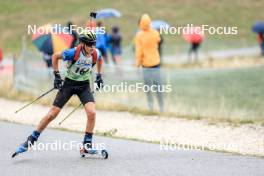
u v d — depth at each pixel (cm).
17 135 2642
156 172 1994
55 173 1966
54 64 2092
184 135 2761
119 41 5681
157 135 2755
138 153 2308
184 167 2075
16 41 7938
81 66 2088
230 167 2086
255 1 10412
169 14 9619
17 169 2016
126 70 3659
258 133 2820
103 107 3481
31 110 3400
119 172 1988
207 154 2309
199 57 7312
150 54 3397
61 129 2833
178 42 8350
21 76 4056
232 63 6550
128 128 2928
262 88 4350
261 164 2141
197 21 9425
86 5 9662
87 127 2188
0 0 9825
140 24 3409
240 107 3534
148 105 3416
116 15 4978
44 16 9156
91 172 1984
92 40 2055
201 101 3772
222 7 10050
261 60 6738
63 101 2145
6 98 3853
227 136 2747
